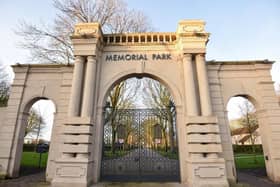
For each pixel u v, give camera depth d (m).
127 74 11.29
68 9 16.25
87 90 10.34
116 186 9.01
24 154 30.33
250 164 19.11
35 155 28.67
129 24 18.45
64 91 11.70
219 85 11.59
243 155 31.84
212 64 11.93
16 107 11.80
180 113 10.55
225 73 11.92
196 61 10.91
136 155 11.35
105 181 9.97
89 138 9.68
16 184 9.62
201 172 8.75
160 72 11.28
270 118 10.97
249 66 11.94
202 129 9.50
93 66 10.80
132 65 11.45
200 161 8.90
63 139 9.71
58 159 9.18
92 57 10.89
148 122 11.68
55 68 12.35
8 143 11.21
